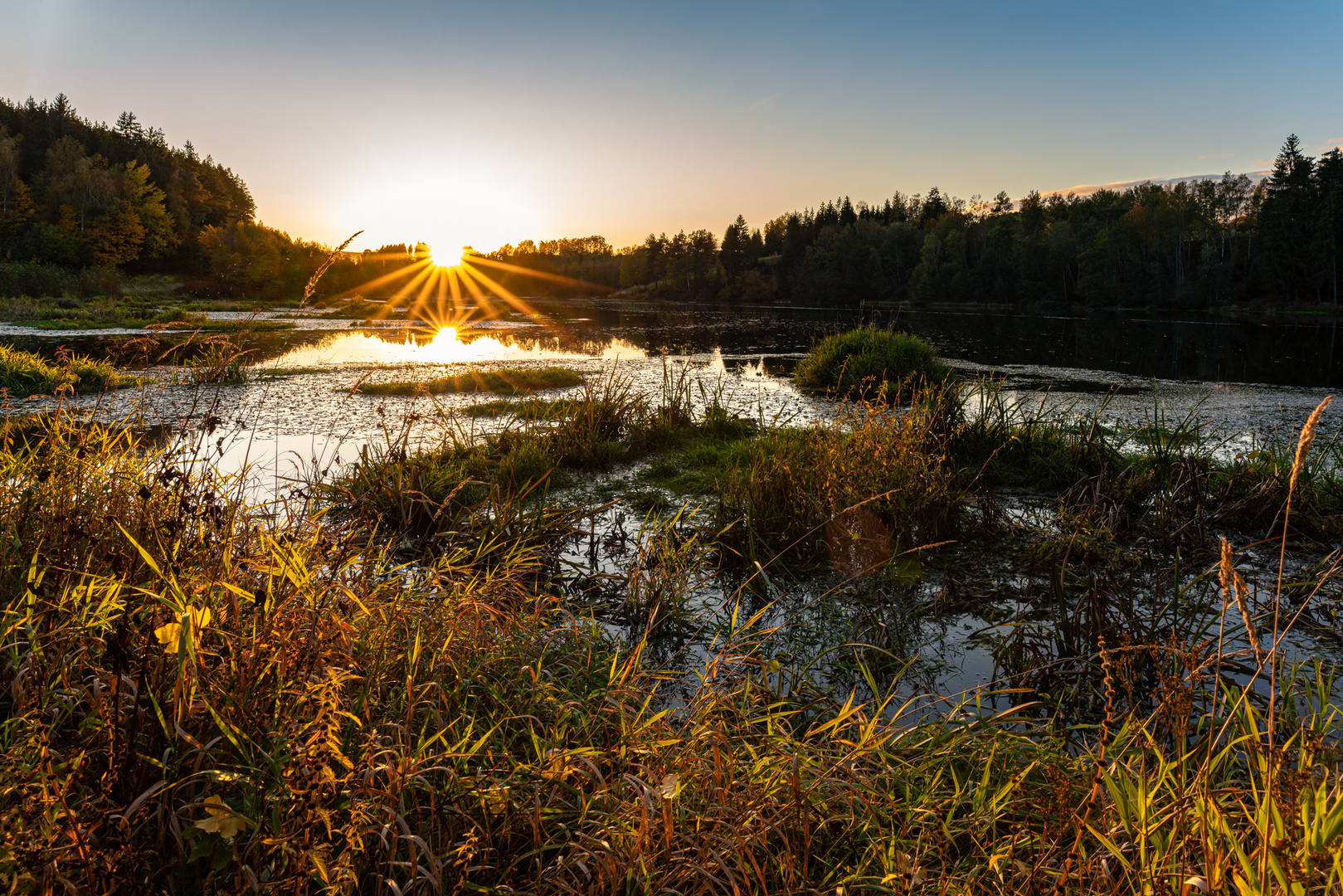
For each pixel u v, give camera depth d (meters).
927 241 73.25
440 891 1.78
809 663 3.98
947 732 2.97
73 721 2.13
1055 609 4.53
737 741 2.91
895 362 14.41
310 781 1.64
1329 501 6.24
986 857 2.15
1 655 2.31
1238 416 11.69
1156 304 59.75
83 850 1.51
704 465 8.38
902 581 5.06
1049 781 2.45
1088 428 9.27
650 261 110.75
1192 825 1.97
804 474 6.18
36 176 80.25
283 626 2.16
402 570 3.82
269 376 15.88
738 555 5.36
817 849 2.28
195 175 113.31
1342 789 1.84
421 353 24.34
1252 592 4.63
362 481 6.20
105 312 40.97
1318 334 32.09
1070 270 68.94
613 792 2.32
